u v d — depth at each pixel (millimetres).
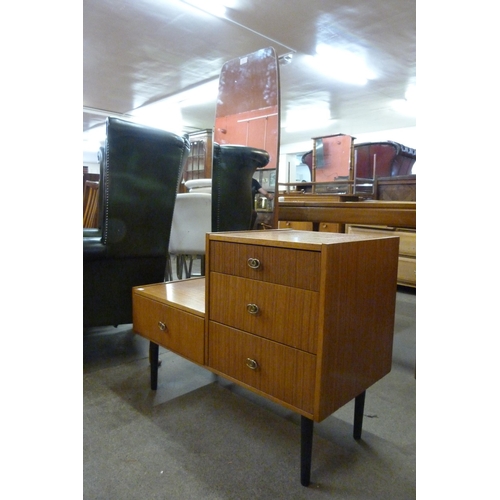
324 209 1982
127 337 2221
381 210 1799
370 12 3570
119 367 1810
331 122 8055
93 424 1327
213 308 1236
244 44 4367
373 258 1131
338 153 4742
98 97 6684
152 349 1562
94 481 1049
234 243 1153
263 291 1079
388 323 1243
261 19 3762
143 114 7824
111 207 1787
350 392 1083
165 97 6617
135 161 1810
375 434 1313
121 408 1440
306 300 981
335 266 967
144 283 1950
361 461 1164
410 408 1494
